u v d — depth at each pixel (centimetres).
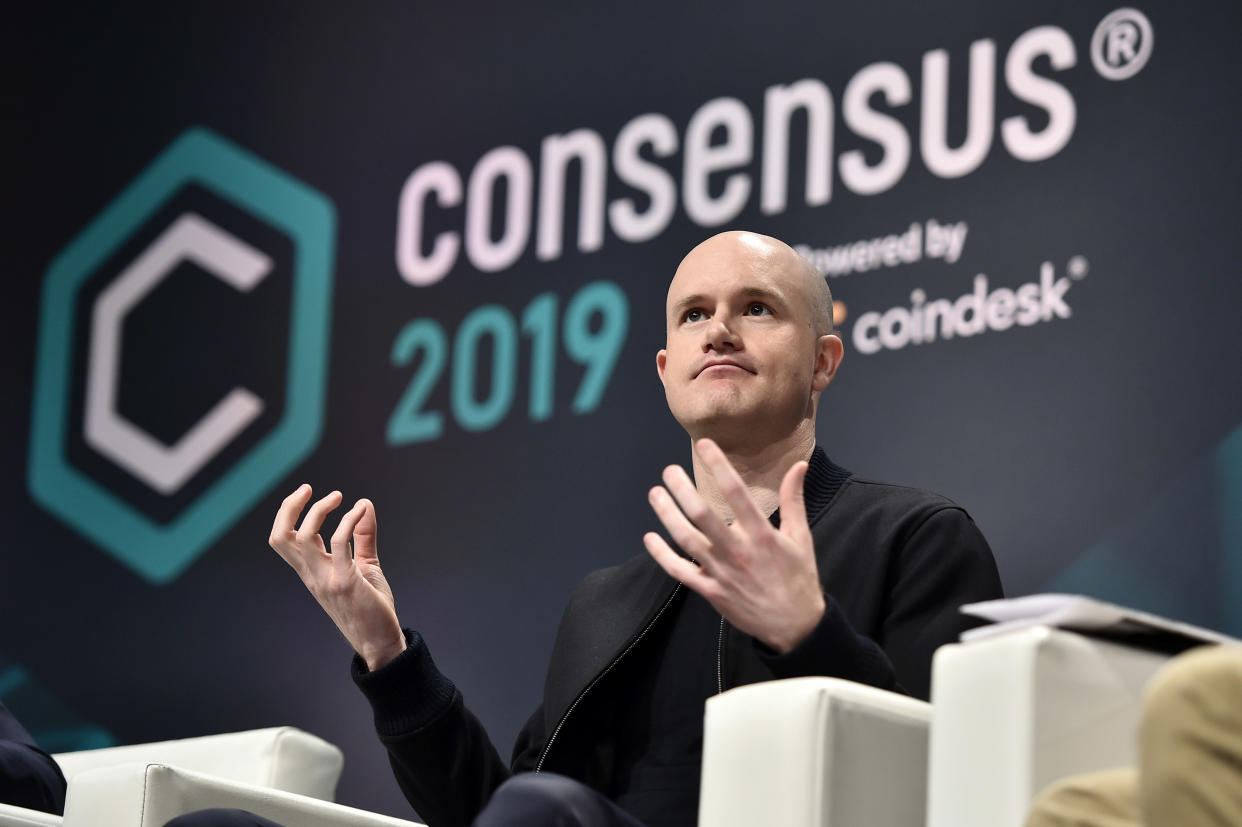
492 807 398
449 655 1242
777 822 409
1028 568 1020
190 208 1470
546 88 1328
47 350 1488
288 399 1373
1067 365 1038
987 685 388
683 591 573
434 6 1405
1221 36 1034
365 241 1378
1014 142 1093
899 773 417
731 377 588
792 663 448
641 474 1198
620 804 540
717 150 1227
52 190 1532
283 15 1477
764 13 1233
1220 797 278
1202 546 967
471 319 1309
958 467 1062
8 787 685
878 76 1164
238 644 1330
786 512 465
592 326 1252
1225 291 994
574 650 596
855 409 1111
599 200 1275
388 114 1402
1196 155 1023
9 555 1448
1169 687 289
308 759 740
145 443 1423
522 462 1253
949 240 1102
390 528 1297
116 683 1373
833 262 1149
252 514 1361
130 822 555
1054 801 349
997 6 1123
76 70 1553
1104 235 1044
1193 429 985
